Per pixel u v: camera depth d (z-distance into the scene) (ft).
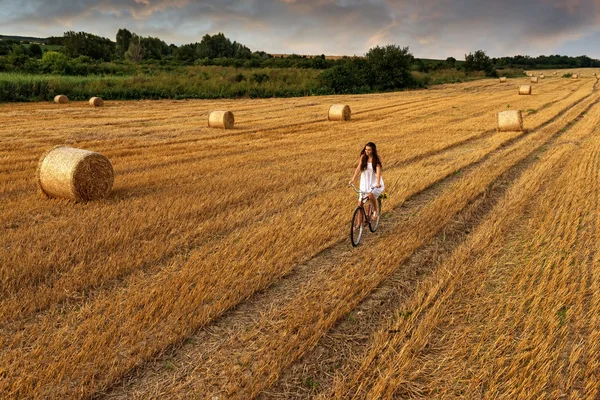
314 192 38.04
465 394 14.80
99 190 35.32
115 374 15.28
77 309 19.54
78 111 98.63
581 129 74.43
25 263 22.91
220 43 340.18
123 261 23.56
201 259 24.30
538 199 36.01
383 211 33.53
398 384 15.02
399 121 89.66
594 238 27.58
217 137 68.39
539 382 15.12
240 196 36.19
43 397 14.28
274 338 17.66
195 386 15.12
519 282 22.07
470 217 32.01
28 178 41.55
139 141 63.62
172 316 18.70
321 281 22.49
